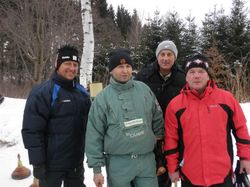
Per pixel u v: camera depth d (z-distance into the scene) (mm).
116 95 2943
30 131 3004
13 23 17859
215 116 2816
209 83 2893
